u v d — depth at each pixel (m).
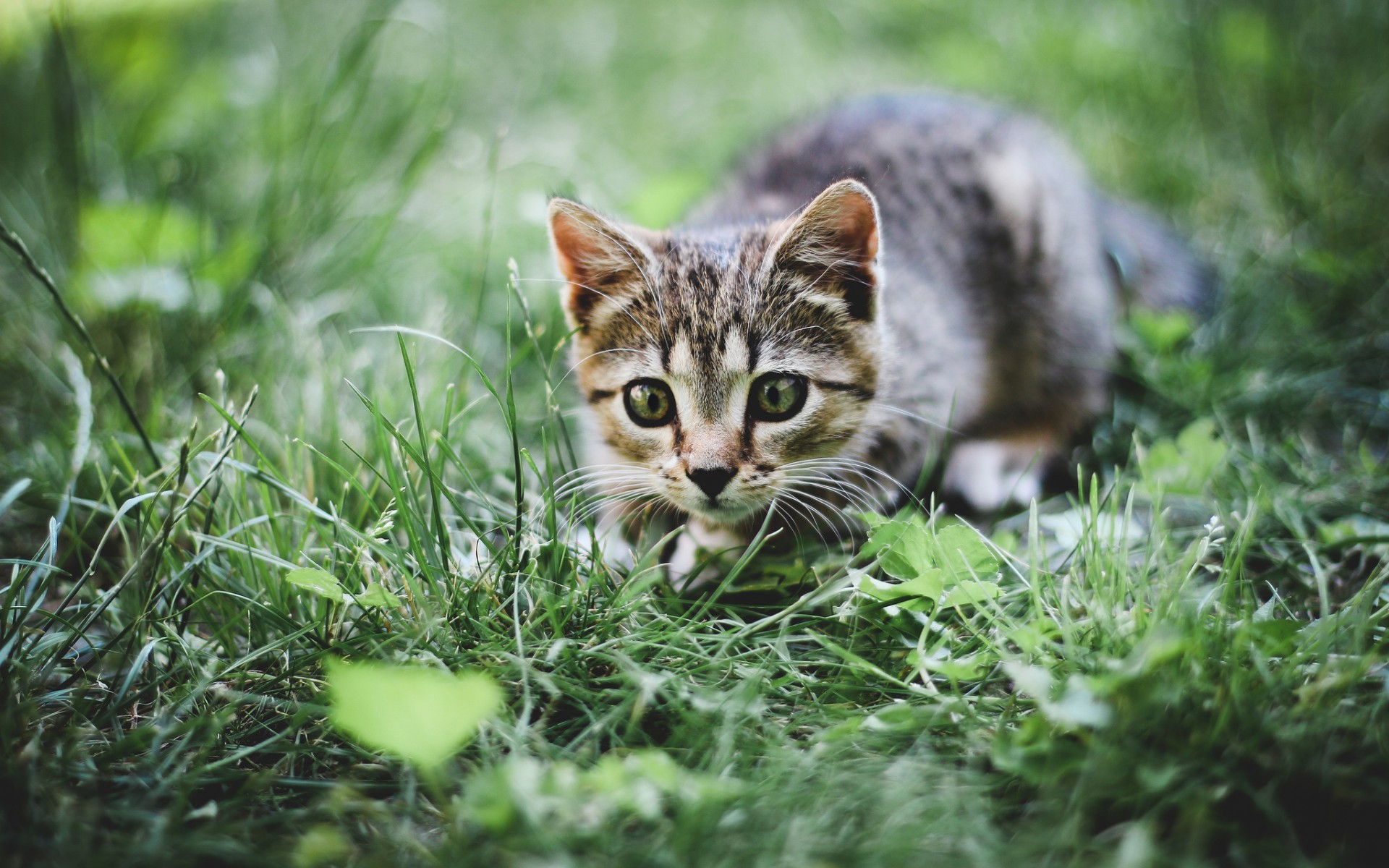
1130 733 0.48
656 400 0.57
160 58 0.79
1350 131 0.74
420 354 0.63
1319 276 0.68
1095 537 0.53
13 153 0.74
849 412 0.57
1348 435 0.61
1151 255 0.68
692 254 0.57
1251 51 0.77
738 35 0.99
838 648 0.51
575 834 0.46
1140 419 0.63
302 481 0.57
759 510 0.57
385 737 0.47
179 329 0.64
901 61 0.89
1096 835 0.47
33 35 0.77
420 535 0.54
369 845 0.47
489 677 0.50
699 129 0.83
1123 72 0.80
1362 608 0.51
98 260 0.64
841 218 0.56
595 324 0.58
